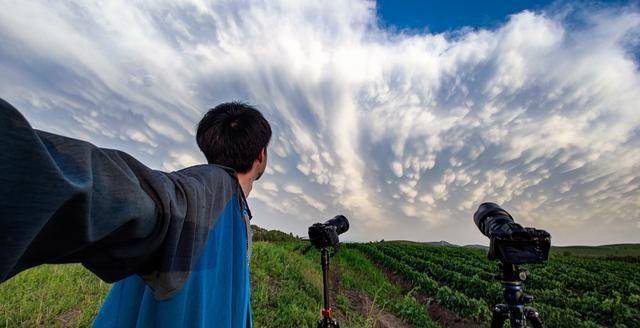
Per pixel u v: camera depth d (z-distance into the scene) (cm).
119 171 55
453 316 1111
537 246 160
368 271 1891
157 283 71
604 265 3133
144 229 60
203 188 88
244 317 105
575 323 1005
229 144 120
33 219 38
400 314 977
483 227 191
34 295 495
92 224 47
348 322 646
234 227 105
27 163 38
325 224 291
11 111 37
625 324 1111
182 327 81
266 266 956
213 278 89
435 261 2739
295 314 551
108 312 100
